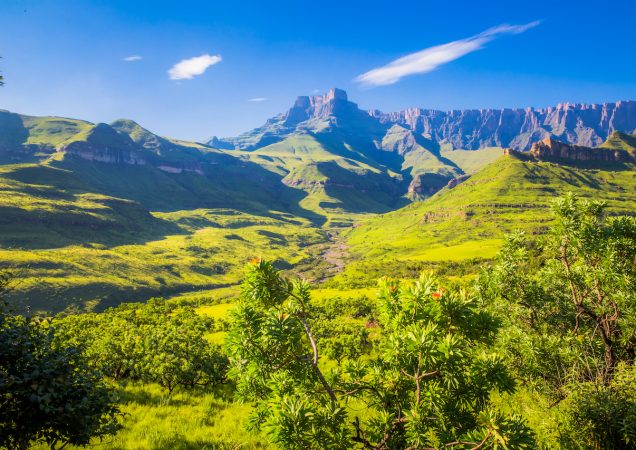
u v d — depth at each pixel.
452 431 6.77
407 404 7.45
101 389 8.62
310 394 7.94
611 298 12.23
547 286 14.48
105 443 12.75
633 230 12.41
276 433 6.37
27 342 7.38
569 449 10.00
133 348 26.02
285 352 7.75
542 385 12.85
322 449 6.54
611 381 10.87
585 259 13.34
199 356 25.64
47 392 6.92
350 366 8.29
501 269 14.72
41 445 11.07
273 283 8.09
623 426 9.45
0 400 6.73
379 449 7.32
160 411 18.02
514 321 14.67
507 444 5.66
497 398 13.82
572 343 12.79
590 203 13.09
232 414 18.75
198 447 13.38
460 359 6.73
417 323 7.18
